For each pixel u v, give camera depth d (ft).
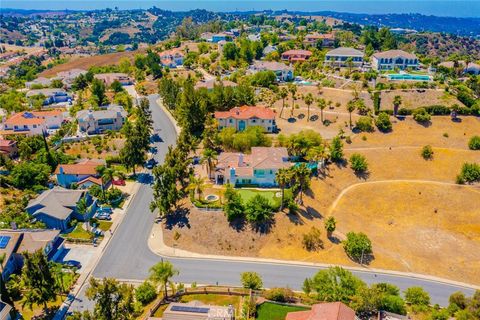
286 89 519.19
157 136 465.88
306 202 336.29
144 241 296.51
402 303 225.97
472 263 296.71
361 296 224.53
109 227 310.24
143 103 463.01
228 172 347.15
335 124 450.71
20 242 265.54
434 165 391.65
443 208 348.38
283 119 472.44
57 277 245.65
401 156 401.70
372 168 386.93
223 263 279.08
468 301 234.79
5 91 649.20
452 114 447.83
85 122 463.83
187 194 336.90
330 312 200.23
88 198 331.36
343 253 295.28
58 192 324.19
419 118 440.86
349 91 511.40
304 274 270.87
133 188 366.43
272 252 290.35
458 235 324.60
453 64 617.62
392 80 538.06
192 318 205.46
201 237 297.33
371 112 462.60
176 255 284.61
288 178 304.91
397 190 365.20
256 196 306.96
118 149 421.18
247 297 238.89
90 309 230.89
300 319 205.98
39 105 553.23
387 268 286.05
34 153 405.39
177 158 346.95
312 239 296.30
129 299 213.25
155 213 329.93
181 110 459.73
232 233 297.74
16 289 239.09
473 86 506.89
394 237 320.50
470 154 400.67
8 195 331.98
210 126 433.48
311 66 624.59
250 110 453.99
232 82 552.82
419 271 285.64
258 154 367.86
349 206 347.36
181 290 244.63
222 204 314.35
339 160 388.78
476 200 352.69
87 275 260.01
